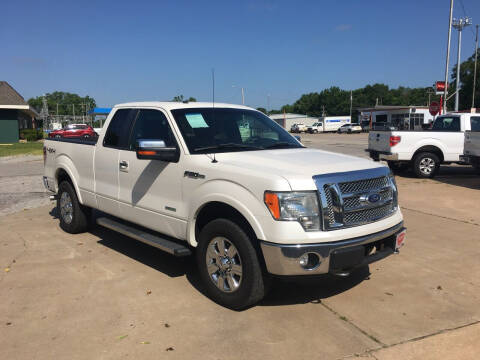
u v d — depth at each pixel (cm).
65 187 649
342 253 365
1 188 1105
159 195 470
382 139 1277
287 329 368
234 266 395
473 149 1097
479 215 771
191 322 379
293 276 366
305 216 361
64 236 650
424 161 1216
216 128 486
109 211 557
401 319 387
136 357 326
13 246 598
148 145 429
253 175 378
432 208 828
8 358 325
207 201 408
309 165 397
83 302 420
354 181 387
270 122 555
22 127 4209
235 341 349
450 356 328
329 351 334
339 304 418
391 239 417
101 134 571
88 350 336
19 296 433
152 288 453
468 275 493
